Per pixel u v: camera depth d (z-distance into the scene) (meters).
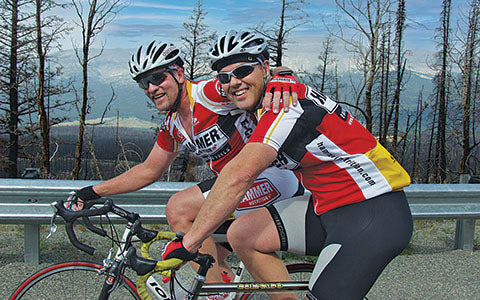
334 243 1.89
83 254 3.76
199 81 2.37
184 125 2.38
